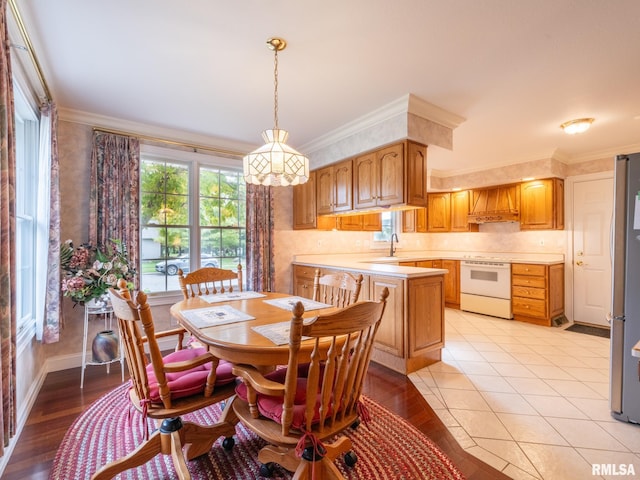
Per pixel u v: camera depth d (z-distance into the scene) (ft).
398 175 9.36
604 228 13.71
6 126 4.41
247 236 12.48
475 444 5.92
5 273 4.42
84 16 5.53
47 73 7.38
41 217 7.69
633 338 6.46
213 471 5.28
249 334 4.74
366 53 6.65
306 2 5.24
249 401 4.29
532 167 14.15
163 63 7.06
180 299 11.37
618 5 5.25
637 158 6.40
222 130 11.28
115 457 5.53
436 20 5.65
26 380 7.00
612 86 7.96
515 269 14.62
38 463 5.36
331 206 12.07
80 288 8.13
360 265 11.34
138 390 4.55
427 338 9.36
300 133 11.66
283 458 4.88
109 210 9.83
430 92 8.33
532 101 8.77
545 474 5.12
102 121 9.97
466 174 16.70
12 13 5.20
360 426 6.45
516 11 5.41
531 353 10.54
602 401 7.43
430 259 17.16
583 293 14.24
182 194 11.70
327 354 4.20
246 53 6.66
